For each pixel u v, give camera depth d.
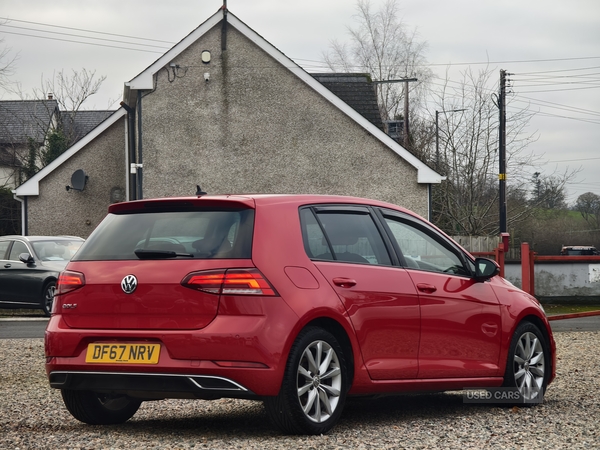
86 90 56.34
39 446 5.53
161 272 5.67
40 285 18.72
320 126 24.81
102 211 27.31
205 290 5.54
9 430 6.25
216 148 24.59
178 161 24.48
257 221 5.79
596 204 65.06
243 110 24.64
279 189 24.75
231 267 5.58
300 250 5.91
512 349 7.42
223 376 5.45
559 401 7.77
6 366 10.29
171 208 6.06
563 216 59.16
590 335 14.04
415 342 6.54
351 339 6.03
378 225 6.69
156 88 24.45
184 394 5.56
